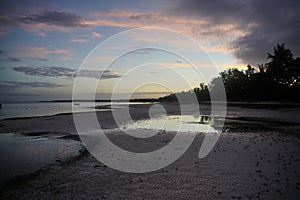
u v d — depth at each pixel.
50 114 36.84
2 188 6.28
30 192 5.97
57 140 13.55
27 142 13.10
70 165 8.35
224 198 5.47
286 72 53.50
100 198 5.53
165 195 5.65
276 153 9.66
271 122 22.11
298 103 44.75
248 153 9.72
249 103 51.44
